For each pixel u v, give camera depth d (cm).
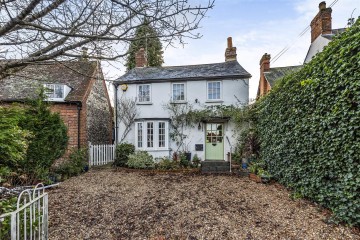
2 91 995
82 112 1076
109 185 707
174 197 573
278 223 397
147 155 1071
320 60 448
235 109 1133
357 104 347
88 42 260
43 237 308
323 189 439
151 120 1166
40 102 708
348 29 383
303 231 361
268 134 782
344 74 361
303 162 522
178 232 373
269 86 1311
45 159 680
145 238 354
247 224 399
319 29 945
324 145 426
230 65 1304
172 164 1021
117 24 249
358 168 344
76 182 744
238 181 779
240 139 1120
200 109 1198
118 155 1086
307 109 495
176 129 1205
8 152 420
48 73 1183
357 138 342
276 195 575
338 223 375
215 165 1044
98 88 1302
